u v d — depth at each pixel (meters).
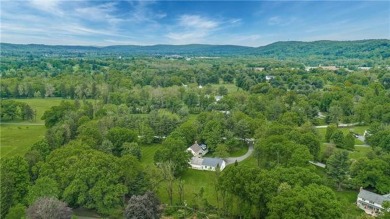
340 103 172.88
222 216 74.44
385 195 80.38
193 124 131.62
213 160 105.62
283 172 76.00
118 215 72.75
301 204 61.06
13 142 132.62
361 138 136.00
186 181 95.94
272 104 166.00
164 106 191.88
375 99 176.50
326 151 104.69
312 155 99.25
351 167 91.12
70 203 75.50
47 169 77.62
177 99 192.62
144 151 123.38
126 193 75.62
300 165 86.56
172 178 84.00
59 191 72.75
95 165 76.81
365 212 78.69
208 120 134.88
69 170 76.69
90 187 74.25
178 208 77.88
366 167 87.44
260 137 114.75
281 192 66.25
